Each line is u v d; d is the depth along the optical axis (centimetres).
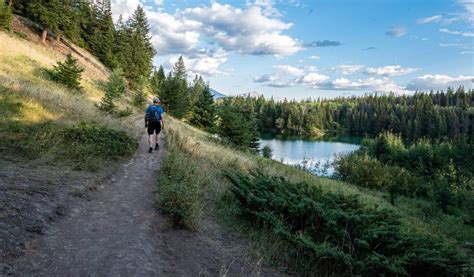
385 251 595
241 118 2488
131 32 5797
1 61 2372
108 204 611
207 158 1253
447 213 2194
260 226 697
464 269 643
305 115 15825
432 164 5812
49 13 3978
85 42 5228
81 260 404
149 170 899
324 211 655
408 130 13262
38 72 2533
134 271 395
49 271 368
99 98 2941
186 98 4603
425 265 575
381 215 682
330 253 539
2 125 863
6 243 386
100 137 976
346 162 4372
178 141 1359
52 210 508
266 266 545
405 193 3494
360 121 16488
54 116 1130
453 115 13312
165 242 502
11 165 651
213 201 780
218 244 567
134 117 2281
